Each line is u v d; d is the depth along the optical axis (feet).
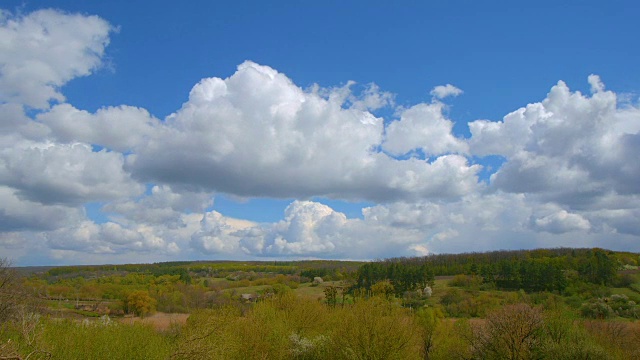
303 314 157.99
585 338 129.59
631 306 241.76
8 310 64.80
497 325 130.72
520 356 123.65
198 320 82.99
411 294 302.04
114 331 66.64
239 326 110.22
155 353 65.72
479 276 339.57
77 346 58.80
